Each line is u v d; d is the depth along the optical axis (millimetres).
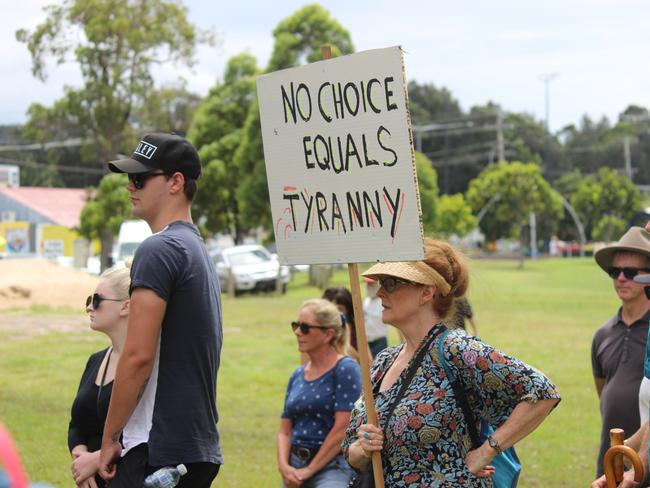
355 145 4570
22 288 30391
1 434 2094
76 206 86375
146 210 4906
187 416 4629
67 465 9883
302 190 4750
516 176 70375
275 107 4812
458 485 4320
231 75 55500
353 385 6625
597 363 6754
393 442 4418
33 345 20469
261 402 14156
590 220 101938
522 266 66625
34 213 82750
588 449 11164
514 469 4570
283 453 6758
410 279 4477
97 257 75125
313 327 6672
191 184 4957
